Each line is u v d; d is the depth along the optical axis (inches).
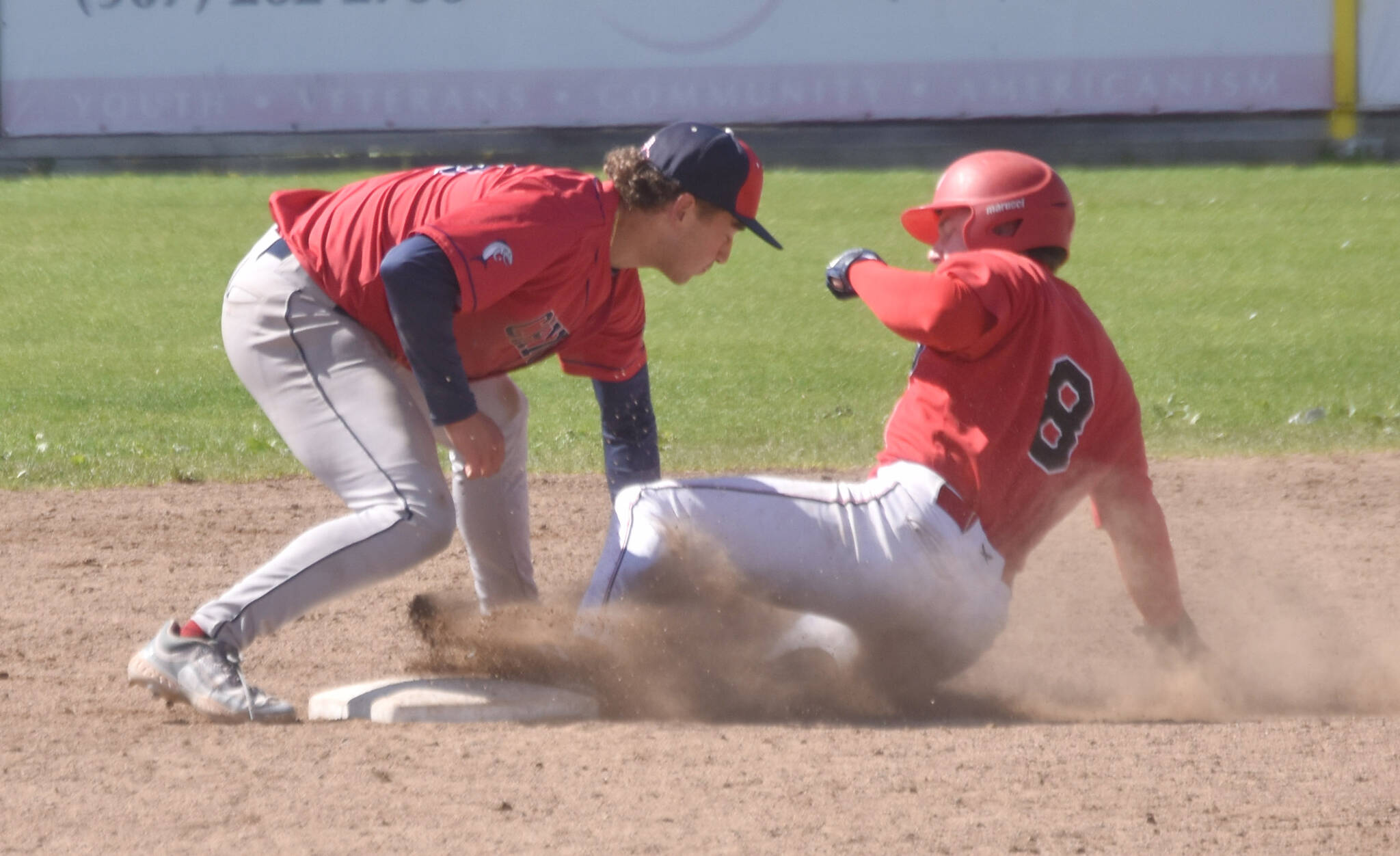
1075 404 564.4
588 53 3250.5
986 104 3255.4
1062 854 441.4
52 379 1653.5
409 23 3243.1
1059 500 573.3
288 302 561.6
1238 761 528.7
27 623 775.1
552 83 3255.4
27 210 2837.1
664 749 540.1
